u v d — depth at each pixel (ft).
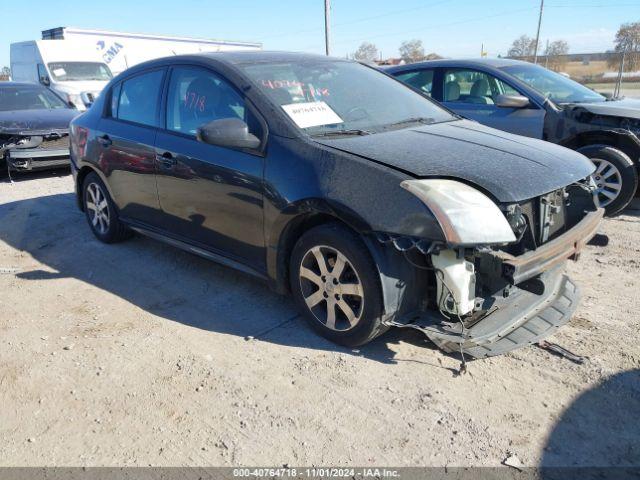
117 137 15.74
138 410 9.53
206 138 11.33
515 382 9.90
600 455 8.18
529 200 9.94
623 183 18.69
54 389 10.19
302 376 10.30
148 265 16.10
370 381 10.07
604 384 9.72
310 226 11.31
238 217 12.19
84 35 60.59
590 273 14.55
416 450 8.41
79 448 8.70
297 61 13.98
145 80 15.35
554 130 19.92
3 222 21.36
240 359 10.94
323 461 8.26
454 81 22.89
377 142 11.18
